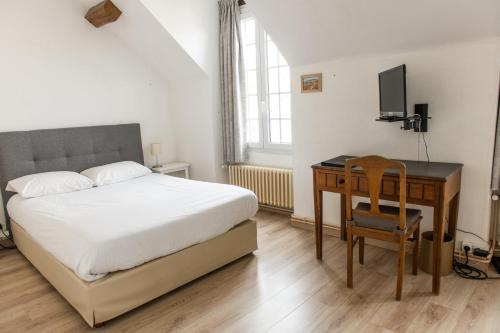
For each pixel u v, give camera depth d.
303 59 3.14
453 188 2.27
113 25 3.89
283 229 3.51
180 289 2.44
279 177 3.79
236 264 2.78
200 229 2.44
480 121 2.36
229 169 4.27
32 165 3.42
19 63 3.37
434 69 2.49
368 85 2.83
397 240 2.14
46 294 2.46
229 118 4.11
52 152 3.55
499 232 2.58
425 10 2.26
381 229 2.18
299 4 2.64
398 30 2.48
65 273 2.16
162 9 3.52
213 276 2.60
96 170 3.61
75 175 3.38
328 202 3.27
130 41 4.05
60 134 3.60
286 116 3.86
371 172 2.12
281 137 3.96
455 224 2.48
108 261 1.97
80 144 3.75
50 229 2.34
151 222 2.23
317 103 3.16
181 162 4.68
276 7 2.77
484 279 2.35
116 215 2.39
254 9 2.88
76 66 3.76
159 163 4.60
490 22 2.16
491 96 2.30
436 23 2.31
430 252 2.44
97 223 2.23
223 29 3.98
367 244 3.04
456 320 1.95
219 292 2.38
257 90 4.04
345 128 3.03
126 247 2.04
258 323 2.02
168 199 2.77
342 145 3.08
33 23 3.43
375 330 1.91
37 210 2.66
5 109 3.32
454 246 2.51
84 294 1.95
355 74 2.88
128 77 4.20
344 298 2.23
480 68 2.31
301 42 2.97
